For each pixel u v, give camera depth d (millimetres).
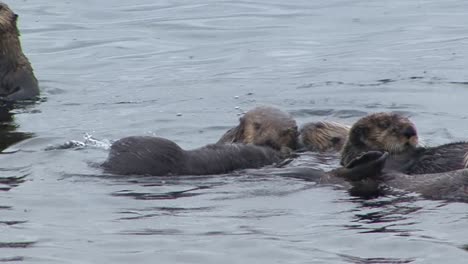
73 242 12195
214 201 13695
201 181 14594
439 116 19609
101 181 14609
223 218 12992
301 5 33094
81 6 32875
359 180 14328
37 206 13586
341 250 11805
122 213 13250
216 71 24969
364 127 15539
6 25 22688
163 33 29391
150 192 14086
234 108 20891
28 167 15742
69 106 21391
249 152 15586
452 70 23969
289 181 14617
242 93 22391
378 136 15422
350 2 33500
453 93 21625
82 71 25266
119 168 14875
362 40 28062
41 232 12555
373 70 24359
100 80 24234
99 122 19656
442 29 29031
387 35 28609
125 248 11977
